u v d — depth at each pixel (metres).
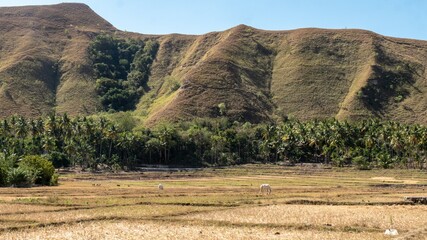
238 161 177.75
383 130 170.12
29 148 158.50
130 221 44.56
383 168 155.12
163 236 37.09
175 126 197.38
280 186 91.50
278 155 184.38
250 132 195.62
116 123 187.12
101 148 171.75
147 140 175.25
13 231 39.06
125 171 153.88
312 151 181.12
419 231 39.44
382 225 42.97
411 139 156.25
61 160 157.00
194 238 36.31
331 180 109.88
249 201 62.06
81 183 104.44
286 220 45.25
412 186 91.56
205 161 175.88
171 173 142.38
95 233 38.16
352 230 40.75
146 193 73.31
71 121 173.75
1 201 59.53
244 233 38.84
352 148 169.88
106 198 64.62
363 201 63.16
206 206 57.06
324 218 46.69
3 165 94.94
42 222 43.06
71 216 46.81
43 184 97.81
